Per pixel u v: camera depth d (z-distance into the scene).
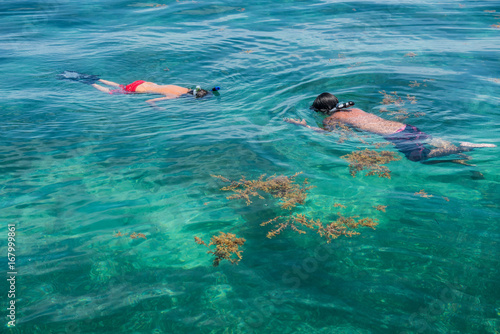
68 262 2.96
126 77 7.34
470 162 4.18
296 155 4.52
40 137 5.09
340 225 3.32
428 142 4.49
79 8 12.16
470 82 6.30
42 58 8.27
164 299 2.60
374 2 12.12
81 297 2.62
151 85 6.72
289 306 2.51
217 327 2.37
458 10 10.91
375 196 3.69
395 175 4.02
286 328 2.35
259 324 2.39
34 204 3.72
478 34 8.88
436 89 6.05
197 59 8.10
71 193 3.89
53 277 2.80
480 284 2.62
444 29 9.34
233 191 3.87
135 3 12.65
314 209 3.55
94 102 6.32
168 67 7.71
